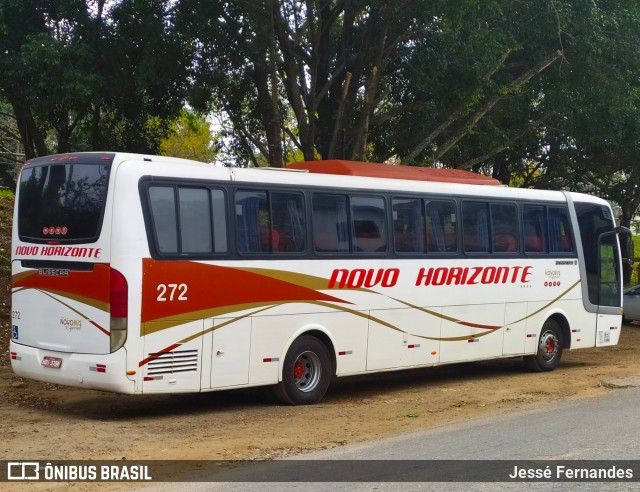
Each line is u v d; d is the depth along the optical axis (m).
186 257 10.95
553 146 30.78
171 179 10.92
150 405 12.41
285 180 12.24
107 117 20.39
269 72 19.70
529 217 16.28
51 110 17.42
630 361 18.72
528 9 21.16
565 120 25.22
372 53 20.22
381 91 22.64
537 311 16.33
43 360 11.06
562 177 31.67
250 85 21.38
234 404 12.54
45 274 11.08
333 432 10.41
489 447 9.44
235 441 9.74
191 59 18.95
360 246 13.16
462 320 14.77
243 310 11.55
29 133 18.98
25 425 10.35
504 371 17.02
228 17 18.47
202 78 19.09
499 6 18.67
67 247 10.84
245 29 18.48
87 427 10.30
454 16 17.86
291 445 9.61
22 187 11.59
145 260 10.53
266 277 11.84
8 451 8.91
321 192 12.69
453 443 9.71
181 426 10.62
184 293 10.89
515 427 10.71
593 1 20.55
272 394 12.45
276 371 12.02
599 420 11.12
